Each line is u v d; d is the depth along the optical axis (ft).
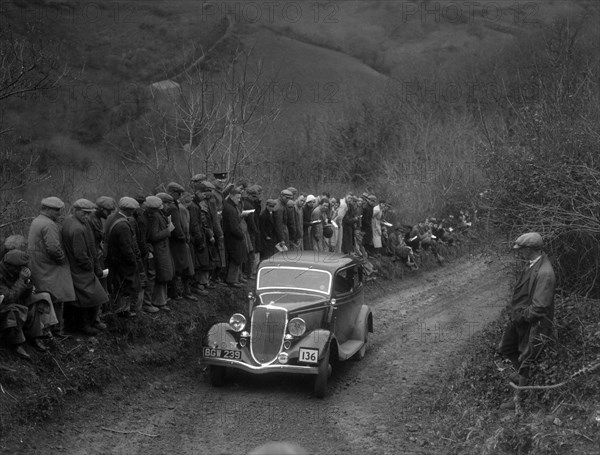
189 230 40.37
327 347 33.53
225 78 71.46
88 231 31.50
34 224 29.89
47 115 85.35
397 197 86.48
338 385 35.86
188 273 39.78
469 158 82.23
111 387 31.19
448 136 95.30
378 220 68.69
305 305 35.65
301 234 53.72
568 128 33.24
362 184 101.19
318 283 37.76
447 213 85.35
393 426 29.96
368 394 34.53
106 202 33.37
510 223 33.68
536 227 31.71
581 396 25.58
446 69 142.31
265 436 28.50
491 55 136.77
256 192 48.49
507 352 29.48
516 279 34.40
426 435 28.68
